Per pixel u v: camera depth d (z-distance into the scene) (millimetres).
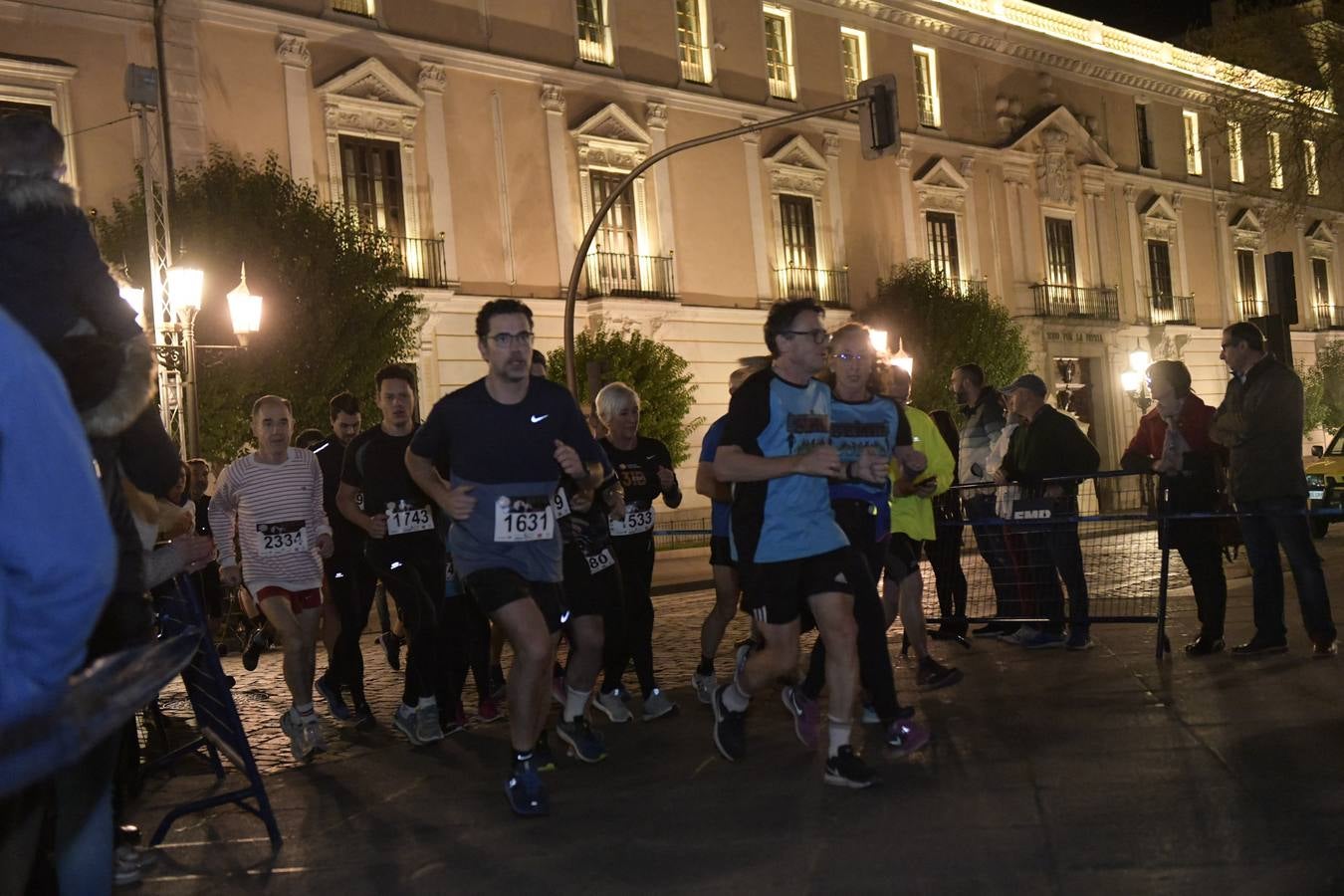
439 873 4531
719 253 29125
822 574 5266
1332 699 6289
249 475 7152
